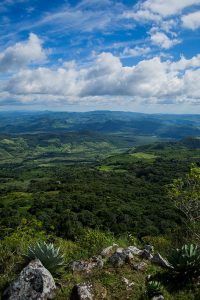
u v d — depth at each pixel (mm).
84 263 8781
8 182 159750
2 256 9148
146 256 9375
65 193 96250
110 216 56562
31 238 11094
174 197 13523
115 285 7539
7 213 72562
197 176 12977
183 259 7789
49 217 61188
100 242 11984
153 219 53594
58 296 7156
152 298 6879
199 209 13305
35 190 113812
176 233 15406
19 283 7164
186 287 7457
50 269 8078
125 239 14266
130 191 96312
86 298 6918
